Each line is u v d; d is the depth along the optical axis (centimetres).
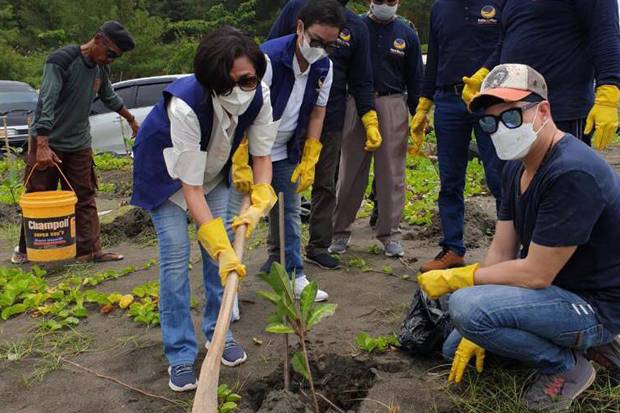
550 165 263
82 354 367
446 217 466
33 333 397
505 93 263
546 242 262
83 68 520
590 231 259
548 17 351
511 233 302
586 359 294
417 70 515
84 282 486
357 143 505
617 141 1285
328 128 463
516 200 287
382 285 456
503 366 313
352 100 501
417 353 337
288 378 312
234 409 302
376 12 488
